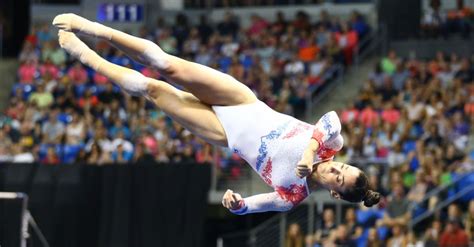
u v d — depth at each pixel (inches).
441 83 919.7
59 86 1012.5
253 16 1127.0
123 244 821.9
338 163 346.9
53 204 831.1
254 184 858.8
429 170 769.6
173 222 819.4
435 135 820.0
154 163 826.8
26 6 1258.6
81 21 350.3
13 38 1253.1
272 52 1051.9
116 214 824.9
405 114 860.0
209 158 855.7
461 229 706.2
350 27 1071.0
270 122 353.7
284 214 816.3
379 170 804.6
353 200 347.6
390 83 930.7
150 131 902.4
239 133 353.7
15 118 965.8
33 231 824.3
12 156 888.3
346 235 722.2
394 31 1083.3
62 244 830.5
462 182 758.5
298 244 759.1
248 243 819.4
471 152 821.2
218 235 949.2
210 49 1074.7
